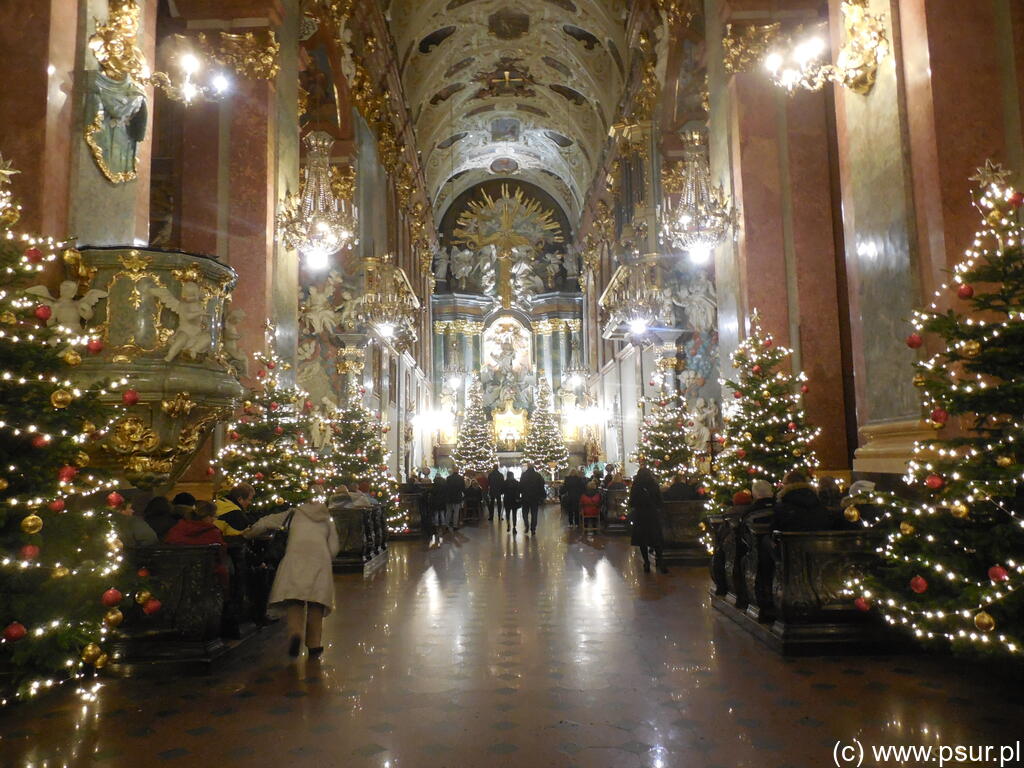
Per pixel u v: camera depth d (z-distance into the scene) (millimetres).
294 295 12094
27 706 4730
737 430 9750
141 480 5988
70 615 4148
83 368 5742
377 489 14023
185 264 6176
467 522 21453
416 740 4141
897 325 6875
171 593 5590
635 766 3734
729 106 11945
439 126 33094
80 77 6473
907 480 4797
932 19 6469
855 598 5562
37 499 3945
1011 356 4195
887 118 7023
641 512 10641
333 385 17953
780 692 4840
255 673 5527
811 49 7512
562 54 29266
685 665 5559
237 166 11125
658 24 18984
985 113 6352
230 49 11258
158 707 4742
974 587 4105
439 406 40219
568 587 9375
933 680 5020
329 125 17922
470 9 26469
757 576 6504
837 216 11484
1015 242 4516
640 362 23703
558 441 36000
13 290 4309
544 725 4348
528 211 42656
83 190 6410
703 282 18969
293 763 3830
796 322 11031
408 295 23016
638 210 20766
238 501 7637
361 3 18266
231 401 6617
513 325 42125
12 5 6098
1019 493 4312
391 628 7090
